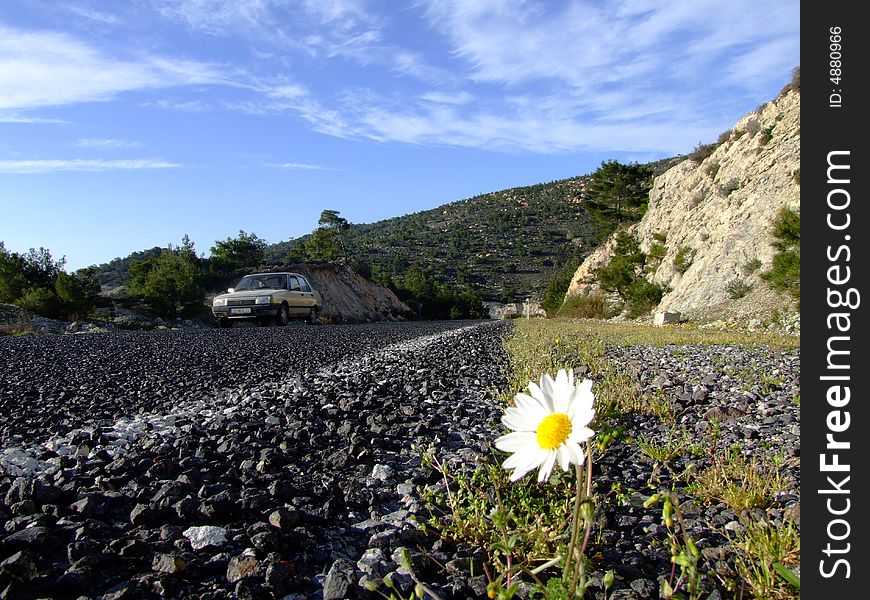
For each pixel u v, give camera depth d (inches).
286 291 846.5
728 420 195.0
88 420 191.2
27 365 337.1
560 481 116.1
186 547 93.4
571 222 5949.8
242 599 78.4
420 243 5974.4
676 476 136.7
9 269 1141.1
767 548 90.7
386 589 81.8
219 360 370.9
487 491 116.3
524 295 4308.6
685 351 440.8
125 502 112.4
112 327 920.3
